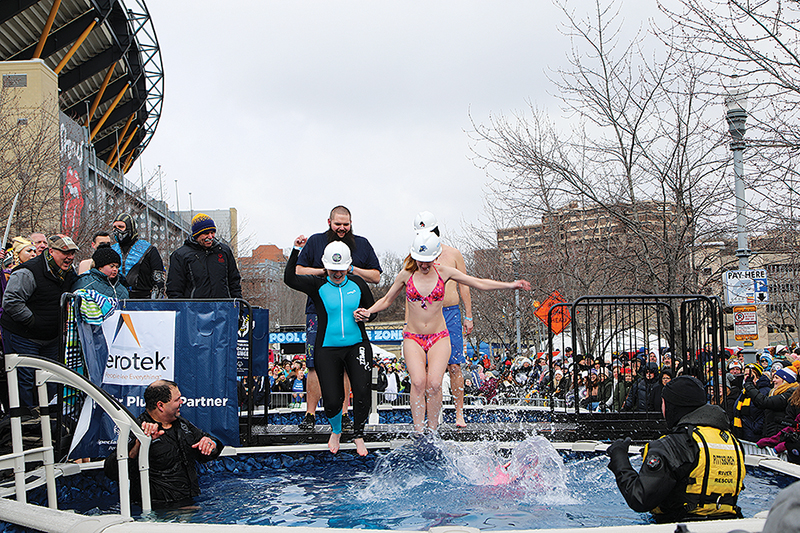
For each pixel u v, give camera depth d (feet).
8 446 19.56
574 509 16.05
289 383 54.75
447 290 24.98
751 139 34.12
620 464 13.64
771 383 32.48
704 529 10.29
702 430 13.35
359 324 21.06
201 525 10.71
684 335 28.45
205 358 20.92
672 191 45.09
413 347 22.35
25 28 111.24
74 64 132.87
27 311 20.83
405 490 18.21
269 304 176.65
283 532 10.34
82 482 18.53
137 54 150.61
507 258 88.33
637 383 30.42
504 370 69.26
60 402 19.01
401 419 36.94
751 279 37.32
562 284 67.05
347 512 15.96
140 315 20.74
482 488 18.40
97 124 156.76
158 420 17.52
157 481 17.10
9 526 12.34
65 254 21.56
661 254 44.75
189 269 23.09
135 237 25.75
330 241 23.24
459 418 24.80
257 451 21.18
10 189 54.34
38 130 63.72
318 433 21.93
